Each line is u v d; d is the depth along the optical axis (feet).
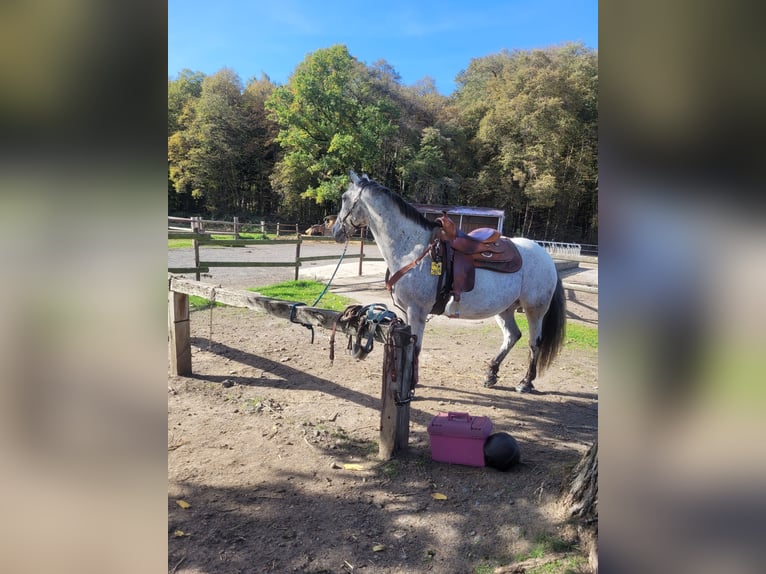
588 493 6.52
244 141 125.59
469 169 121.08
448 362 15.37
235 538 6.33
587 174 108.06
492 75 138.00
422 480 7.93
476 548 6.20
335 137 98.17
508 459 8.11
